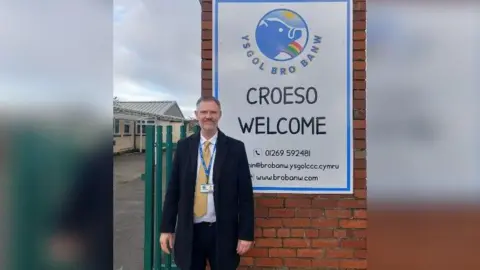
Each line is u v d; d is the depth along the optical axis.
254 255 3.64
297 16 3.60
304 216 3.62
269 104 3.61
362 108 3.57
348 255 3.60
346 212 3.60
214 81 3.62
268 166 3.62
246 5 3.62
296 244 3.62
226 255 2.91
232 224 2.95
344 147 3.58
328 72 3.59
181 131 4.12
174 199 3.08
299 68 3.60
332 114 3.58
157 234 4.14
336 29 3.58
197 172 2.97
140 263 5.79
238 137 3.62
